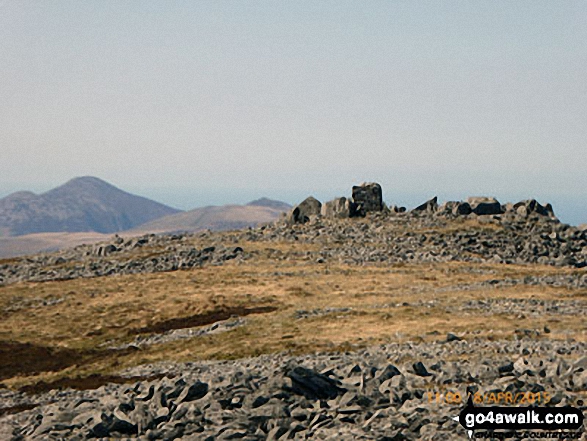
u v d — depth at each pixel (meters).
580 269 92.31
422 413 22.11
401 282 82.50
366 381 26.23
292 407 23.38
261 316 65.38
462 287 76.31
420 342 43.84
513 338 42.84
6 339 67.38
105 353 58.69
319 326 56.03
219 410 23.39
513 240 109.31
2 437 24.19
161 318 72.19
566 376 25.62
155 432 21.53
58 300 87.19
